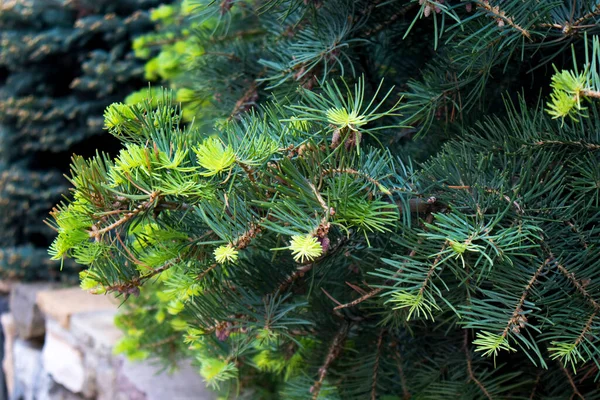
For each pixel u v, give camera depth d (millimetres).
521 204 1088
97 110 4137
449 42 1227
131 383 2430
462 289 1161
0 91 4324
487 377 1294
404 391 1344
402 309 1196
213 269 1144
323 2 1250
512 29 1093
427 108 1223
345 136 1033
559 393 1274
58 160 4406
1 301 4602
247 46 1465
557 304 1096
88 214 1021
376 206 1044
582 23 1094
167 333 2027
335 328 1368
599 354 1059
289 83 1322
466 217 1060
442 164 1145
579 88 940
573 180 1145
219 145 997
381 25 1293
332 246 1178
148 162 1011
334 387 1347
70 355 3186
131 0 3998
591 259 1085
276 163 1055
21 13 3973
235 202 1037
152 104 1153
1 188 4234
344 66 1318
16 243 4453
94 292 1099
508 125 1233
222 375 1338
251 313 1201
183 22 2355
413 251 1094
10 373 4391
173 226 1113
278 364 1471
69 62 4250
